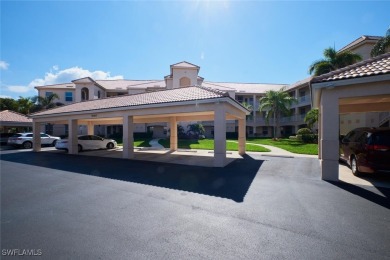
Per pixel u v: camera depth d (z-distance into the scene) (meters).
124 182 7.53
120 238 3.74
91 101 18.78
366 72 7.08
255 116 41.25
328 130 7.59
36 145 18.66
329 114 7.60
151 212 4.85
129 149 13.49
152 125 37.41
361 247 3.39
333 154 7.51
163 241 3.63
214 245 3.49
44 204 5.42
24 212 4.92
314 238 3.66
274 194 6.02
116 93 38.94
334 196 5.80
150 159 13.14
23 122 24.58
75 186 7.05
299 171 9.10
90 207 5.19
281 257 3.15
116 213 4.81
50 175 8.76
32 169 10.08
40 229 4.10
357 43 22.05
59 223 4.34
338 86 7.44
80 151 17.75
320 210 4.85
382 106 10.84
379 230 3.92
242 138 15.17
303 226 4.10
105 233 3.92
